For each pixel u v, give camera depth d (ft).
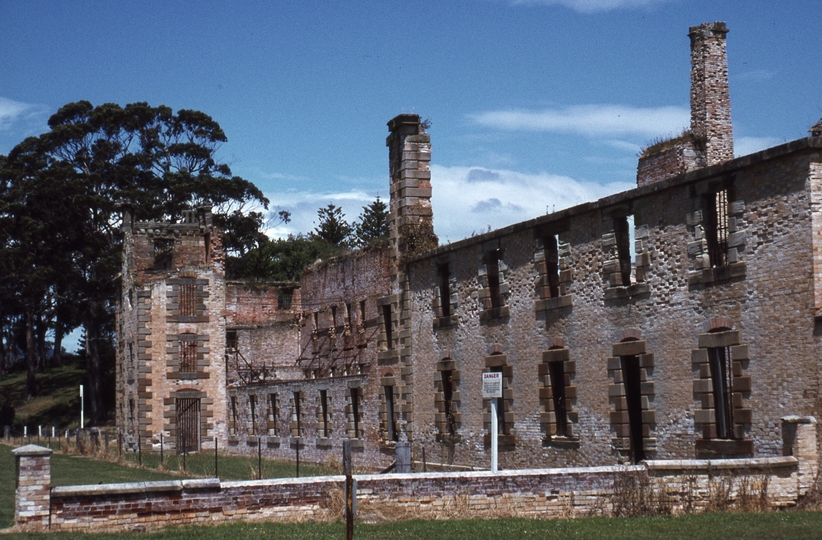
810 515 67.82
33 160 262.06
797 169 76.33
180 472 124.57
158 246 203.10
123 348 194.59
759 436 78.38
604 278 95.55
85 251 248.32
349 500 54.08
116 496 66.54
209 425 180.96
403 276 131.34
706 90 123.44
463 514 71.05
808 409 74.59
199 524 67.67
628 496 71.72
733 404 80.74
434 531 64.18
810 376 74.54
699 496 72.28
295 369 183.62
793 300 76.13
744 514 68.69
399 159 134.10
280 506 69.67
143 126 271.69
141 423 177.27
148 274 186.91
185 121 277.85
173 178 262.88
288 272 279.08
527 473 72.28
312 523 68.23
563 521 67.97
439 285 123.34
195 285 183.32
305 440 154.30
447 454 120.47
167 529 65.72
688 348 85.40
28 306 258.78
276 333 188.96
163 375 179.73
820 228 75.05
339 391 145.59
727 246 83.97
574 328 99.30
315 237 309.01
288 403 159.74
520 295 107.65
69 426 258.57
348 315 155.74
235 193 269.85
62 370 320.29
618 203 93.66
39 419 268.21
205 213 195.00
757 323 79.10
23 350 358.02
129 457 161.07
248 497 69.26
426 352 125.70
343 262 157.28
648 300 90.12
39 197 246.06
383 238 145.07
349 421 142.41
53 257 248.93
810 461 73.36
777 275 77.56
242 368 186.50
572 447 99.14
